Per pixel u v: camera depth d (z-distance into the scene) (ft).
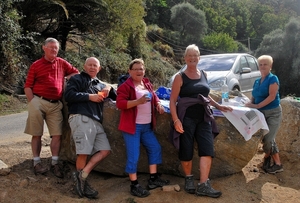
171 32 138.21
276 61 112.27
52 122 14.42
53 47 13.89
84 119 12.83
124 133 13.16
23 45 46.01
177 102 13.62
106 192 13.58
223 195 13.09
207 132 13.07
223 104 15.60
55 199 12.47
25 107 39.99
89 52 62.28
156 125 14.80
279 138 17.66
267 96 15.06
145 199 12.59
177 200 12.57
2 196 12.26
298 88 108.27
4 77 42.32
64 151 15.85
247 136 13.96
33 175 14.37
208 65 31.78
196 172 14.75
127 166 12.91
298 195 13.48
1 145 19.65
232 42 145.07
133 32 79.87
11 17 41.60
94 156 13.08
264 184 14.30
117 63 67.46
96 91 13.84
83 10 57.98
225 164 14.70
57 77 14.39
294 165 16.35
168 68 92.17
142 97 12.39
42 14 52.54
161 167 15.19
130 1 62.08
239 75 30.63
